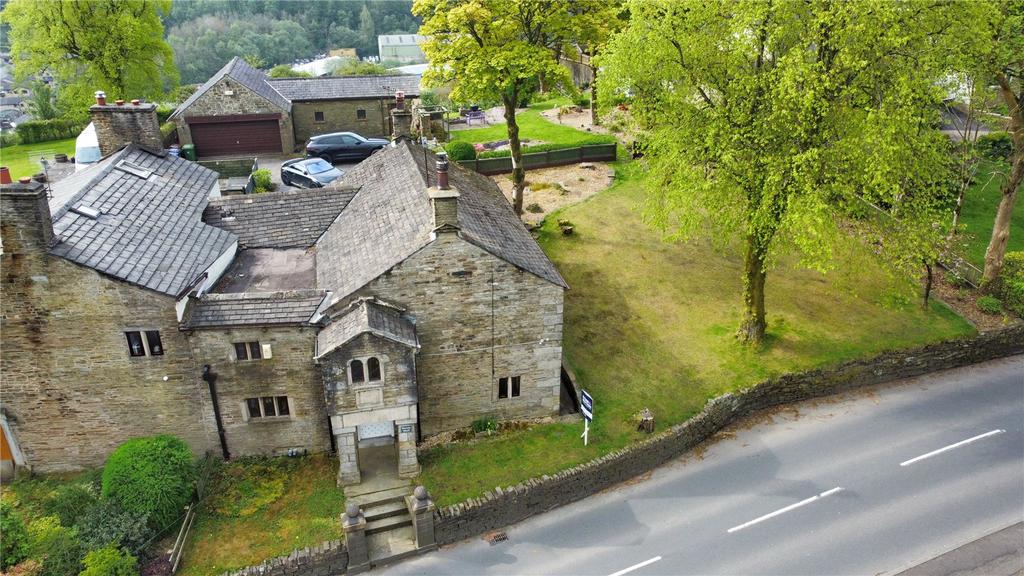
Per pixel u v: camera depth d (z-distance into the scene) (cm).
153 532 2491
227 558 2461
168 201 3169
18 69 6219
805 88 2883
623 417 3142
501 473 2816
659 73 3212
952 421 3325
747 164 3038
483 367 2959
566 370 3403
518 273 2797
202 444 2862
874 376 3591
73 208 2714
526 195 5197
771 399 3416
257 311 2662
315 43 16188
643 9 3234
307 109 6188
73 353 2608
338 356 2514
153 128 3516
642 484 2955
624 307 3909
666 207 3569
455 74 4169
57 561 2314
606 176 5534
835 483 2936
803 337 3694
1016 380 3647
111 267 2512
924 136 3128
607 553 2603
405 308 2750
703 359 3531
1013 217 4856
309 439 2905
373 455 2931
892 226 3356
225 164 5150
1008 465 3038
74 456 2816
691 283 4159
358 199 3456
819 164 2978
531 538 2680
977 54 3272
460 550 2620
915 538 2661
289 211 3384
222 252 3012
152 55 6431
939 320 3859
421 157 3691
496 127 6594
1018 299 3922
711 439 3222
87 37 6016
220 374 2711
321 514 2641
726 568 2528
